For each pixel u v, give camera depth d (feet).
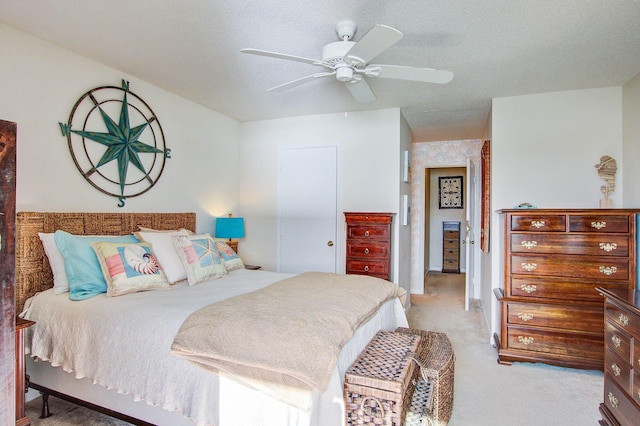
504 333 10.18
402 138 13.97
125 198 10.27
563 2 6.49
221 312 6.17
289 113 14.19
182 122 12.30
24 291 7.57
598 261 9.38
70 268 7.54
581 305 9.48
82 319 6.79
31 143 8.04
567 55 8.70
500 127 11.93
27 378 7.10
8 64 7.63
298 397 4.90
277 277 10.00
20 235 7.56
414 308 16.14
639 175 9.75
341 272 14.10
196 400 5.64
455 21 7.18
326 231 14.33
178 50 8.66
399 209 13.42
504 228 10.52
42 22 7.41
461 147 19.02
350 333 5.88
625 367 5.90
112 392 6.82
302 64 9.42
